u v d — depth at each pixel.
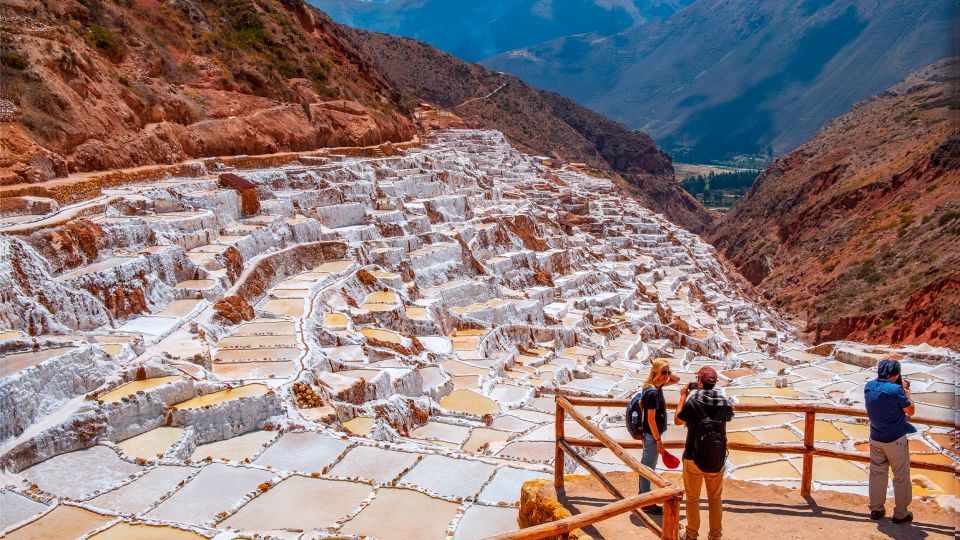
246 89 49.12
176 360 20.19
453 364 30.19
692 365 40.25
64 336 20.05
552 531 8.71
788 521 11.27
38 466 15.82
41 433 16.00
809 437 12.06
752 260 111.75
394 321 30.61
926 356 29.88
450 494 15.61
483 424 23.52
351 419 20.53
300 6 76.44
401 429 21.81
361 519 14.45
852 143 118.44
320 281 30.98
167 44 46.78
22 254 20.59
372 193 43.88
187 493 15.20
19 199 24.14
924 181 81.56
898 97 128.00
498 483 16.19
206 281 26.66
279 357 22.27
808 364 32.00
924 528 11.07
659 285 64.88
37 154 27.97
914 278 61.47
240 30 61.44
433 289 37.81
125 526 13.69
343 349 25.73
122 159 33.53
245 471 16.25
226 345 23.31
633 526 10.80
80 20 39.66
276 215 35.56
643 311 50.84
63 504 14.41
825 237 92.62
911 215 76.88
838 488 17.77
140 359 19.83
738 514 11.52
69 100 31.92
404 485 15.86
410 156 57.12
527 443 21.34
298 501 15.13
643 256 71.88
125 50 40.91
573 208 79.69
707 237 148.38
